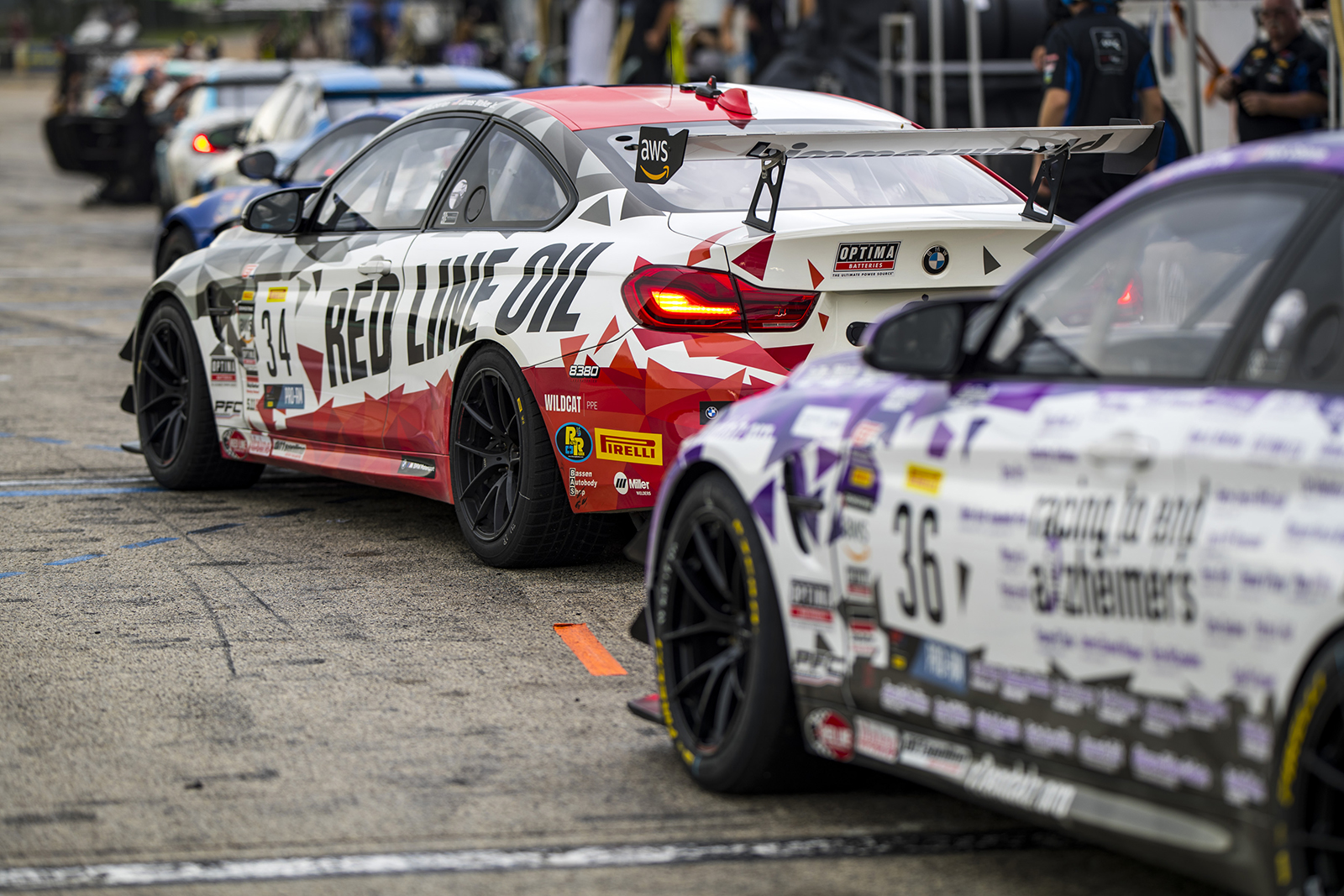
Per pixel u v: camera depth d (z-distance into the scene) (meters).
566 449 10.78
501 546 11.52
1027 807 6.02
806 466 7.06
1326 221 5.51
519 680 9.30
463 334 11.53
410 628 10.35
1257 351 5.54
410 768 7.91
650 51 33.69
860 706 6.80
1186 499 5.43
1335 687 4.90
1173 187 6.15
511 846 6.96
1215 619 5.26
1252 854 5.21
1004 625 6.07
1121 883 6.53
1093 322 6.18
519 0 56.66
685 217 10.46
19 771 7.86
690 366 9.99
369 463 12.95
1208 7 20.64
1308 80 18.20
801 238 9.88
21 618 10.64
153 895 6.48
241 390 14.24
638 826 7.18
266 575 11.75
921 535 6.42
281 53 68.06
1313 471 5.06
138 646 9.98
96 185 55.97
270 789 7.61
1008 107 26.86
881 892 6.47
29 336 24.97
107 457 16.58
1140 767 5.56
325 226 13.70
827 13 30.47
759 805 7.45
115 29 97.62
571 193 11.20
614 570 11.79
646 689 9.16
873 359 6.58
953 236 10.13
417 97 25.11
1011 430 6.15
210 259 14.73
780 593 7.19
